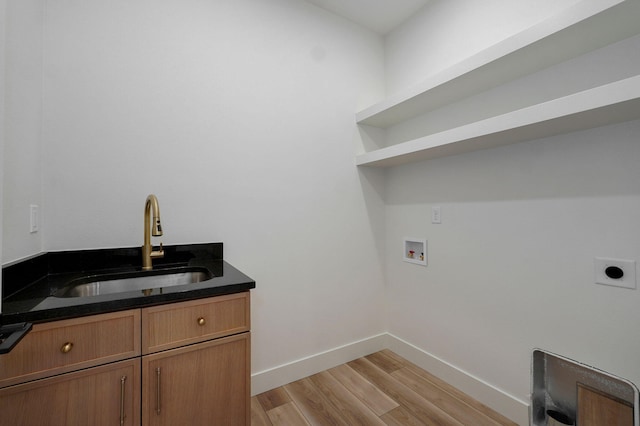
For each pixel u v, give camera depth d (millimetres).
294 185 1908
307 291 1957
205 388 1068
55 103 1265
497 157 1612
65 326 854
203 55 1615
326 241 2045
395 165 2232
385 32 2318
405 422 1492
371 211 2273
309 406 1618
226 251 1668
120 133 1401
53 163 1261
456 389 1784
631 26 1101
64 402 852
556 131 1316
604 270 1224
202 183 1603
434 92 1696
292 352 1893
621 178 1185
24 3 1080
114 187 1388
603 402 1056
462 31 1785
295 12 1932
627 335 1165
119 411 924
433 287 1973
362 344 2201
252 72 1764
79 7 1317
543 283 1420
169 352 1003
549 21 1157
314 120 1998
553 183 1387
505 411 1538
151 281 1348
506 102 1571
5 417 786
